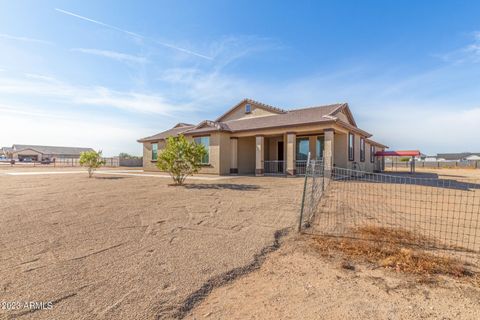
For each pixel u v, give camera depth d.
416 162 43.81
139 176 17.31
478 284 2.69
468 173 24.72
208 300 2.40
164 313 2.17
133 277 2.81
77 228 4.70
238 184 11.73
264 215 5.79
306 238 4.28
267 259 3.42
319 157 16.47
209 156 18.33
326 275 2.93
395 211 6.39
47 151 70.06
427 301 2.37
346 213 6.12
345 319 2.10
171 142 12.01
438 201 7.85
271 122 17.22
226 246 3.84
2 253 3.48
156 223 5.09
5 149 74.44
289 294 2.51
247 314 2.18
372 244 3.95
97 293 2.46
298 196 8.30
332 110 15.94
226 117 22.12
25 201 7.33
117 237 4.21
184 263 3.21
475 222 5.34
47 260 3.25
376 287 2.64
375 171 25.45
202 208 6.49
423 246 3.87
